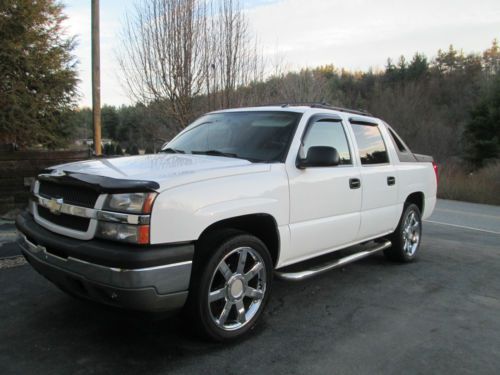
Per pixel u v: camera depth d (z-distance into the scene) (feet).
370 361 10.67
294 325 12.55
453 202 53.36
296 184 12.75
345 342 11.60
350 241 15.49
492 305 14.78
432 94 182.39
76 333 11.43
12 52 47.55
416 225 19.94
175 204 9.69
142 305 9.38
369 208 16.07
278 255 12.57
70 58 53.26
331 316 13.30
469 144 110.01
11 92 47.85
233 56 40.98
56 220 10.84
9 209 24.11
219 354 10.68
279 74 54.54
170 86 39.40
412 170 19.06
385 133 18.12
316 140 14.15
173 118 40.83
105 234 9.56
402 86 184.14
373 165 16.61
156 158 12.62
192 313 10.53
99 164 11.80
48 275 10.85
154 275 9.31
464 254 22.00
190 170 10.68
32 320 12.10
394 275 17.78
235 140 13.92
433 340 11.94
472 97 160.56
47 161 25.05
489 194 54.65
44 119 51.78
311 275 13.56
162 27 38.96
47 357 10.21
